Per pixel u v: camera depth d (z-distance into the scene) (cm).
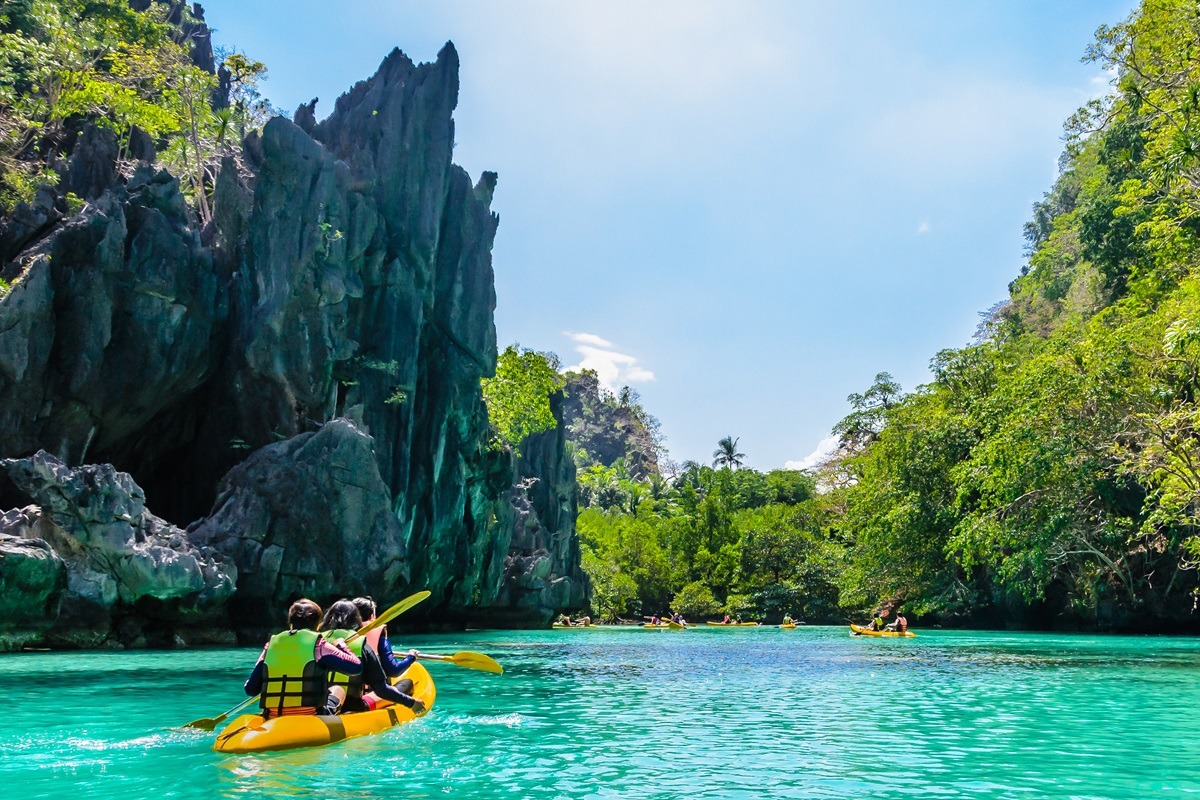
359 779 664
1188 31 2102
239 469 2877
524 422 4869
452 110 3959
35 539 2084
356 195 3369
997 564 4166
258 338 3077
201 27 5762
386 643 947
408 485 3522
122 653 2120
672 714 1083
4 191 3025
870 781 680
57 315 2706
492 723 975
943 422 4628
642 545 7131
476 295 4000
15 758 738
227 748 754
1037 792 644
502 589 4928
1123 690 1395
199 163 3728
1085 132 2689
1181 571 3797
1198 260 2639
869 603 5997
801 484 8919
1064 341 3684
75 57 3809
